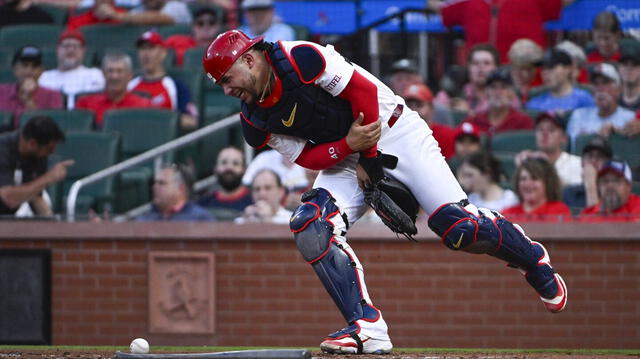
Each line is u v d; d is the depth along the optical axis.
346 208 13.45
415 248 25.83
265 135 13.18
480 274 25.70
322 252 13.18
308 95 12.47
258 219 26.66
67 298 26.52
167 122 28.75
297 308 26.09
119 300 26.42
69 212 26.83
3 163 27.09
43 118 27.14
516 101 27.80
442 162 13.41
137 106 29.58
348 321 13.22
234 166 27.17
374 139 12.57
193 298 26.33
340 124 12.72
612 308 25.48
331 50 12.54
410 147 13.13
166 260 26.36
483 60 28.97
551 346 25.58
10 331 26.58
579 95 27.45
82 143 27.83
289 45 12.44
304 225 13.16
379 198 12.84
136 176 28.16
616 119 26.81
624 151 26.44
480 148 27.08
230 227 26.23
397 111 13.12
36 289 26.55
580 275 25.53
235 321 26.22
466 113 28.44
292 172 27.28
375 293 25.88
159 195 26.89
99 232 26.39
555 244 25.61
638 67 27.00
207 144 29.45
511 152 27.03
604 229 25.36
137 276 26.41
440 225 13.34
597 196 25.98
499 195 26.11
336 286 13.19
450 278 25.75
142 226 26.33
